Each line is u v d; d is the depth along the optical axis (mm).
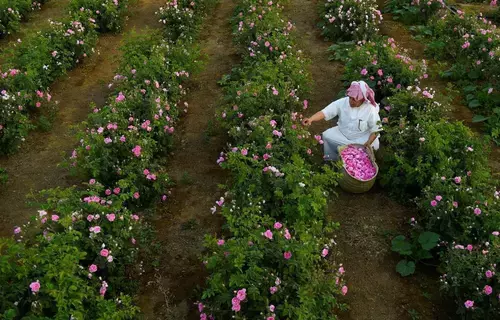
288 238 4402
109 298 4633
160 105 6695
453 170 5582
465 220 4930
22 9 10508
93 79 8727
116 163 5789
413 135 5957
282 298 4109
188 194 6062
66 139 7176
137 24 10727
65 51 8625
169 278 4980
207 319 4262
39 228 5004
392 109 6645
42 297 3969
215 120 7438
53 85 8453
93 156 5711
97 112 6668
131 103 6621
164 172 6227
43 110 7664
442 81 8242
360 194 5902
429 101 6574
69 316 3857
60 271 3986
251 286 4004
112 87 8406
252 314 4070
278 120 6625
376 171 5711
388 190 5930
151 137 6395
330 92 8086
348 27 9484
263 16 9484
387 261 5098
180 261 5168
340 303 4680
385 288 4824
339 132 6129
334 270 4621
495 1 10367
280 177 5355
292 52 8578
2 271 4035
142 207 5793
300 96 7734
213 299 4355
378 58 7727
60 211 4648
